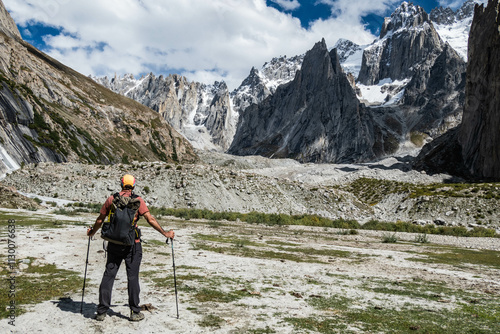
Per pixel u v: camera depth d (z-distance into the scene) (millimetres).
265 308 6672
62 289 7305
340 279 10086
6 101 107750
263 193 57312
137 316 5637
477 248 23281
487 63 135750
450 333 5688
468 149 144000
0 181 59156
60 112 149125
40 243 13008
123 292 7465
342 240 24328
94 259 10742
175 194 53250
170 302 6754
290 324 5781
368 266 12984
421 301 7871
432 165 151000
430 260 15688
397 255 16828
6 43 156125
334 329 5637
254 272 10328
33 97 135875
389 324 6031
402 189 84438
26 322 5270
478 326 6121
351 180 108438
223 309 6461
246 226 33188
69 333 4965
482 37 140000
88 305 6348
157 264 10773
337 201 62156
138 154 178875
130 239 5590
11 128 102062
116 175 58156
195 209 47188
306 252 16125
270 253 14930
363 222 48844
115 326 5344
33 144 107000
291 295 7848
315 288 8703
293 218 45688
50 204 41969
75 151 127625
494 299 8320
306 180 162875
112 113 193375
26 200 35531
